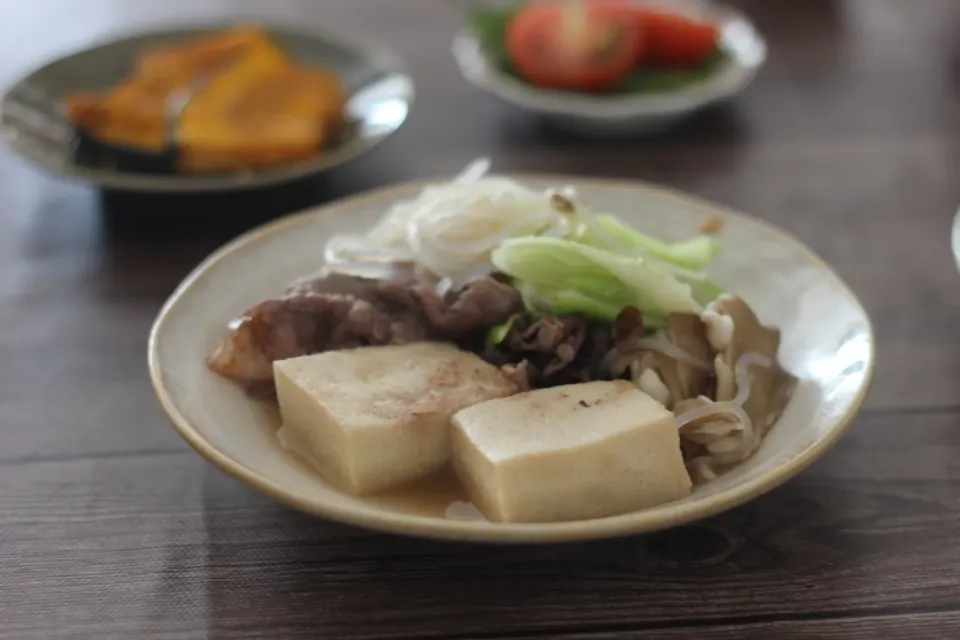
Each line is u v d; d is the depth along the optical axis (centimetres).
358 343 56
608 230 58
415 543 52
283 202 70
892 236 67
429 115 78
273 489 50
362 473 52
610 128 75
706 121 77
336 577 51
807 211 69
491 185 59
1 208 69
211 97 71
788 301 58
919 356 60
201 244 67
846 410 52
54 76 74
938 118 78
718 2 93
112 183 66
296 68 75
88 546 52
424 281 57
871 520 53
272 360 55
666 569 51
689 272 57
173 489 54
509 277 57
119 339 61
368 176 72
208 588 51
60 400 58
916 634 50
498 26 81
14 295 64
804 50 86
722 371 55
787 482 54
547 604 50
